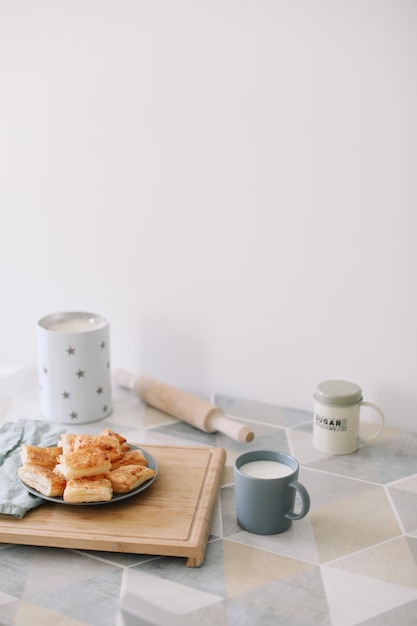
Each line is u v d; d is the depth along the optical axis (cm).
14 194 162
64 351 136
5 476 114
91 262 159
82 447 111
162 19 139
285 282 141
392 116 124
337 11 124
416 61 120
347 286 135
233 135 138
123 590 94
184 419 138
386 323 133
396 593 93
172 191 146
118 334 161
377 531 106
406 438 134
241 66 134
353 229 132
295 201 136
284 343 144
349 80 126
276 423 140
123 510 107
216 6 134
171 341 156
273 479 102
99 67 147
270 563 99
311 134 131
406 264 129
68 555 101
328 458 127
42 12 149
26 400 151
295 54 129
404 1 119
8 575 97
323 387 129
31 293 168
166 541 99
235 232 143
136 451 117
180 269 150
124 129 148
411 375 134
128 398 153
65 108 152
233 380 152
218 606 90
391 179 126
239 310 147
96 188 154
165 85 142
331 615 89
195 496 111
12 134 158
